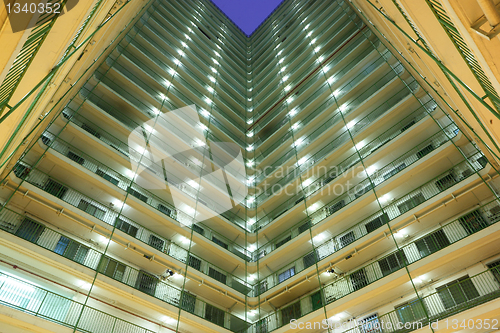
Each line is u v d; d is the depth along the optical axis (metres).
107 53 20.89
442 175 15.20
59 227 14.08
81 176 15.66
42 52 5.57
